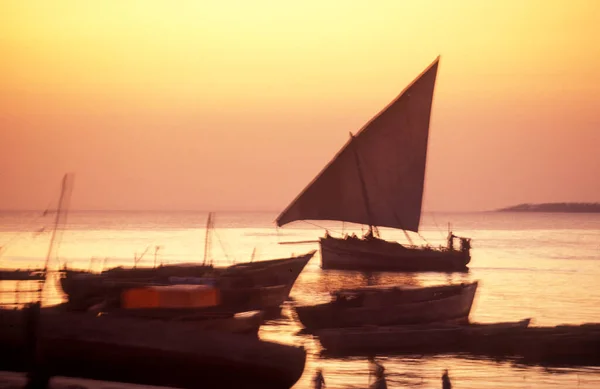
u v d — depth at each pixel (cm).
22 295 7438
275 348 4009
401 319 6956
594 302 9850
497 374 5912
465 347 6494
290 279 8644
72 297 6906
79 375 4041
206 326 5272
